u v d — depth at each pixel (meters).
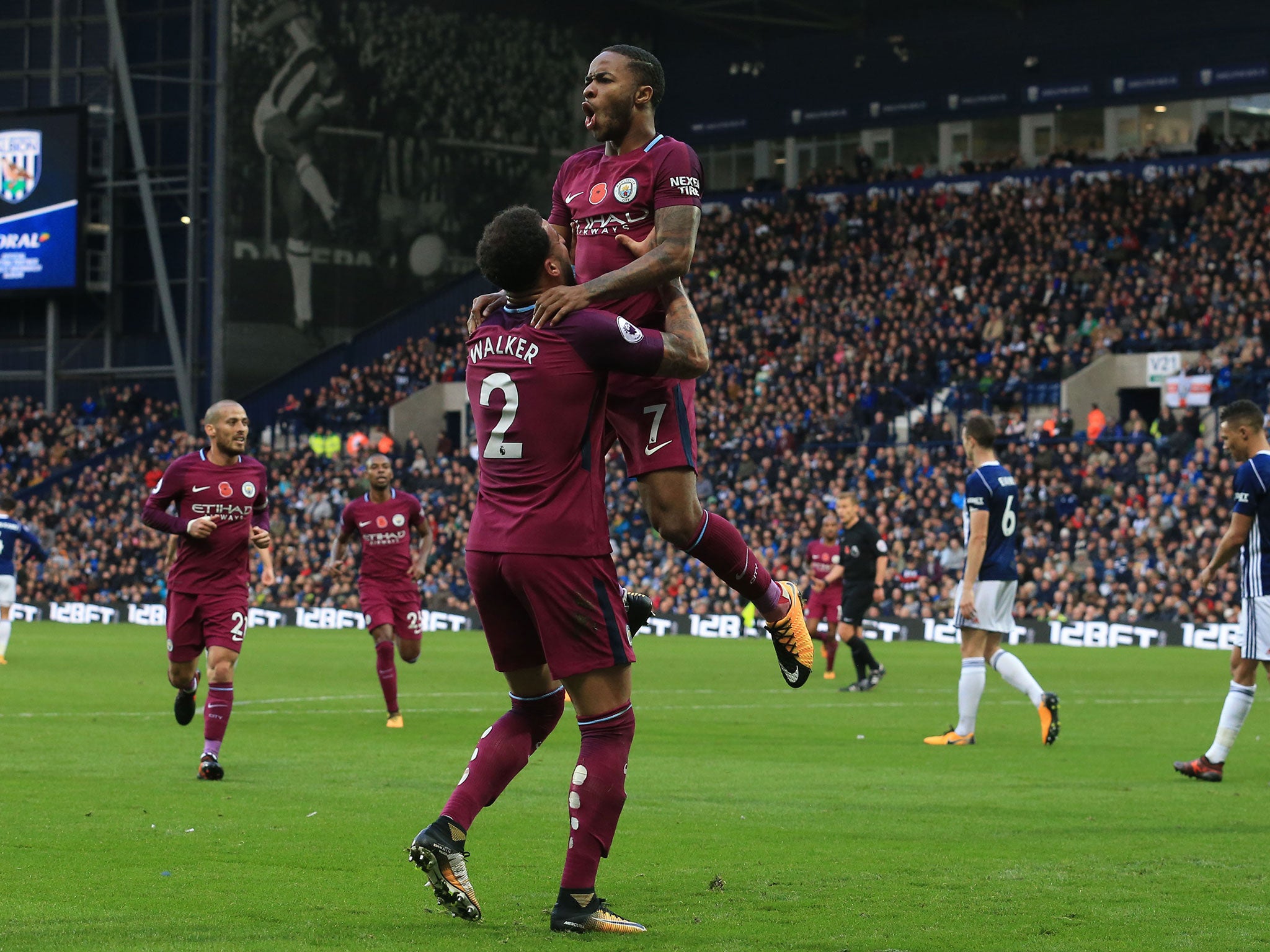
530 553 6.96
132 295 61.56
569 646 7.02
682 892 7.79
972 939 6.69
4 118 60.34
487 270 7.09
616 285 7.29
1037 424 46.25
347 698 22.05
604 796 6.95
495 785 7.21
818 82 65.62
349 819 10.29
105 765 13.60
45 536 54.75
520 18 65.25
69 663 29.22
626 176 8.09
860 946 6.54
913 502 42.81
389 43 61.97
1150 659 32.38
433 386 57.97
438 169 63.44
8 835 9.58
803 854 9.01
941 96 62.97
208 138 58.91
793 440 49.03
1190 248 51.12
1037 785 12.46
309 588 47.97
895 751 15.27
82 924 6.91
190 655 13.55
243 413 13.49
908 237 57.59
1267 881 8.13
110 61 61.75
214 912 7.23
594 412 7.11
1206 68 57.78
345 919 7.08
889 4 63.34
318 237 60.72
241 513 13.40
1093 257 53.00
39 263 60.28
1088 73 60.06
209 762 12.57
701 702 21.72
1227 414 12.86
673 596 43.81
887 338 52.00
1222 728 12.81
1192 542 37.47
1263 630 12.52
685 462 8.01
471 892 6.91
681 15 65.94
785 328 55.59
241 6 58.62
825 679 26.83
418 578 18.30
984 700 22.27
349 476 51.78
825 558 27.23
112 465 56.47
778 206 62.06
